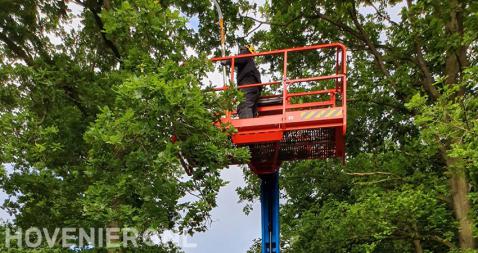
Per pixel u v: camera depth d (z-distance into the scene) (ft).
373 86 52.75
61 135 42.01
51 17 49.80
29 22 48.37
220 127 31.01
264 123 32.99
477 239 39.42
